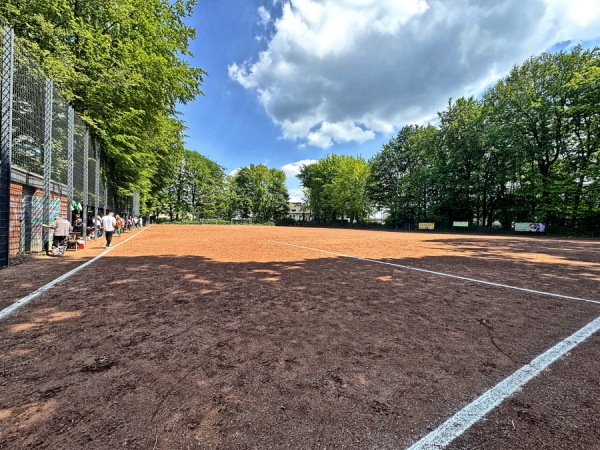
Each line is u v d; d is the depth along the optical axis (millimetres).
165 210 67062
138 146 21547
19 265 8219
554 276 7613
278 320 4125
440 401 2279
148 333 3582
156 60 17000
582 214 28688
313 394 2357
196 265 8656
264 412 2113
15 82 8898
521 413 2135
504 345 3371
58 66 12453
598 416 2096
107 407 2137
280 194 79250
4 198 7715
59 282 6219
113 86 15234
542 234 31172
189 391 2365
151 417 2033
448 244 18047
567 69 29750
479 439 1856
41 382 2449
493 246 16938
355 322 4086
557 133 30297
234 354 3061
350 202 55875
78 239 13234
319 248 14445
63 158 12188
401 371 2754
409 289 6055
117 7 15711
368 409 2168
